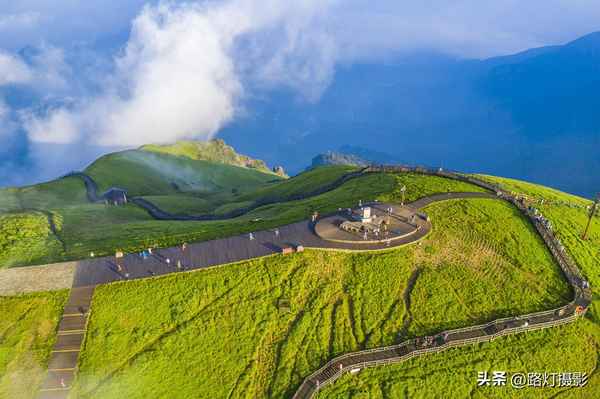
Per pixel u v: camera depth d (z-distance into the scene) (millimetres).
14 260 78062
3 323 61938
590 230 97375
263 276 72250
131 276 70188
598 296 75562
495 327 67562
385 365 61219
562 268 80000
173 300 66938
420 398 58688
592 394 62469
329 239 80250
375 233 81312
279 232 84625
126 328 62719
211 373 59656
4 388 55031
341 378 59344
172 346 61594
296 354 62594
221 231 88000
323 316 67625
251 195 162250
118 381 56781
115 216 124875
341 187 118562
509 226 89875
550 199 111062
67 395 54688
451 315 69125
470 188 107125
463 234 85812
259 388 58875
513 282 75875
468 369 62312
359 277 73562
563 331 68562
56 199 155250
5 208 133375
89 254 78688
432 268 76500
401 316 68438
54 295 66250
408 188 105562
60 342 60188
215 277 71000
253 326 65312
